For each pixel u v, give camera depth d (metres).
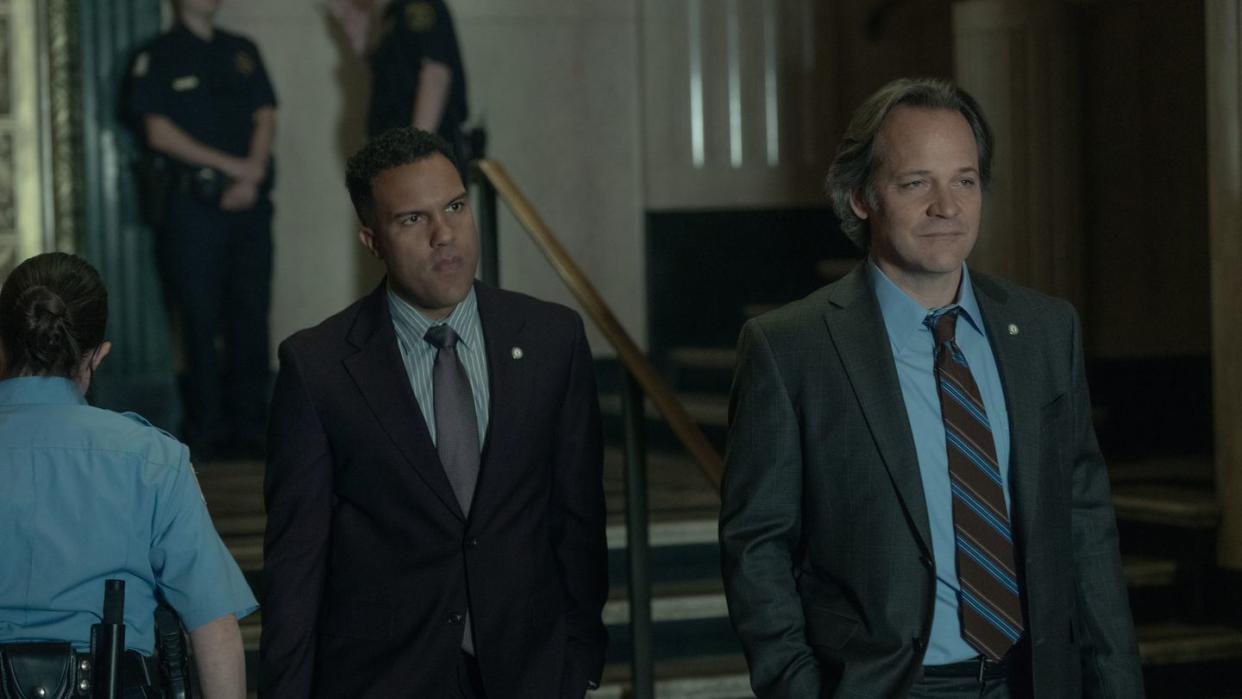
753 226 8.95
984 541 2.89
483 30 8.69
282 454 3.30
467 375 3.36
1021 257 6.90
